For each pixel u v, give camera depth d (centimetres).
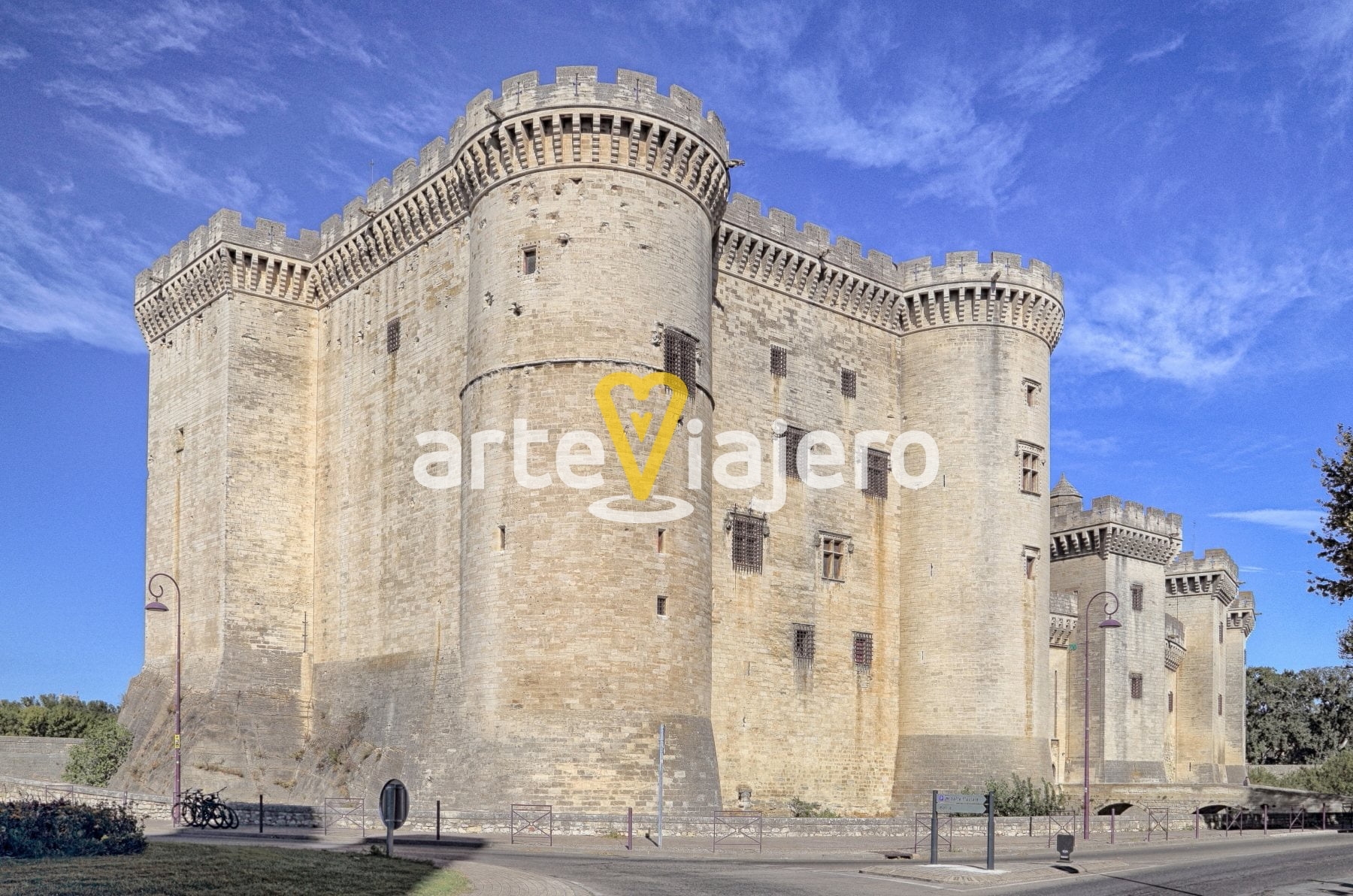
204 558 5941
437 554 5144
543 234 4688
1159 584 7981
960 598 5806
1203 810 5834
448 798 4431
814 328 5847
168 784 5397
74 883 2238
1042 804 5434
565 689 4334
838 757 5581
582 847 3772
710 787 4494
